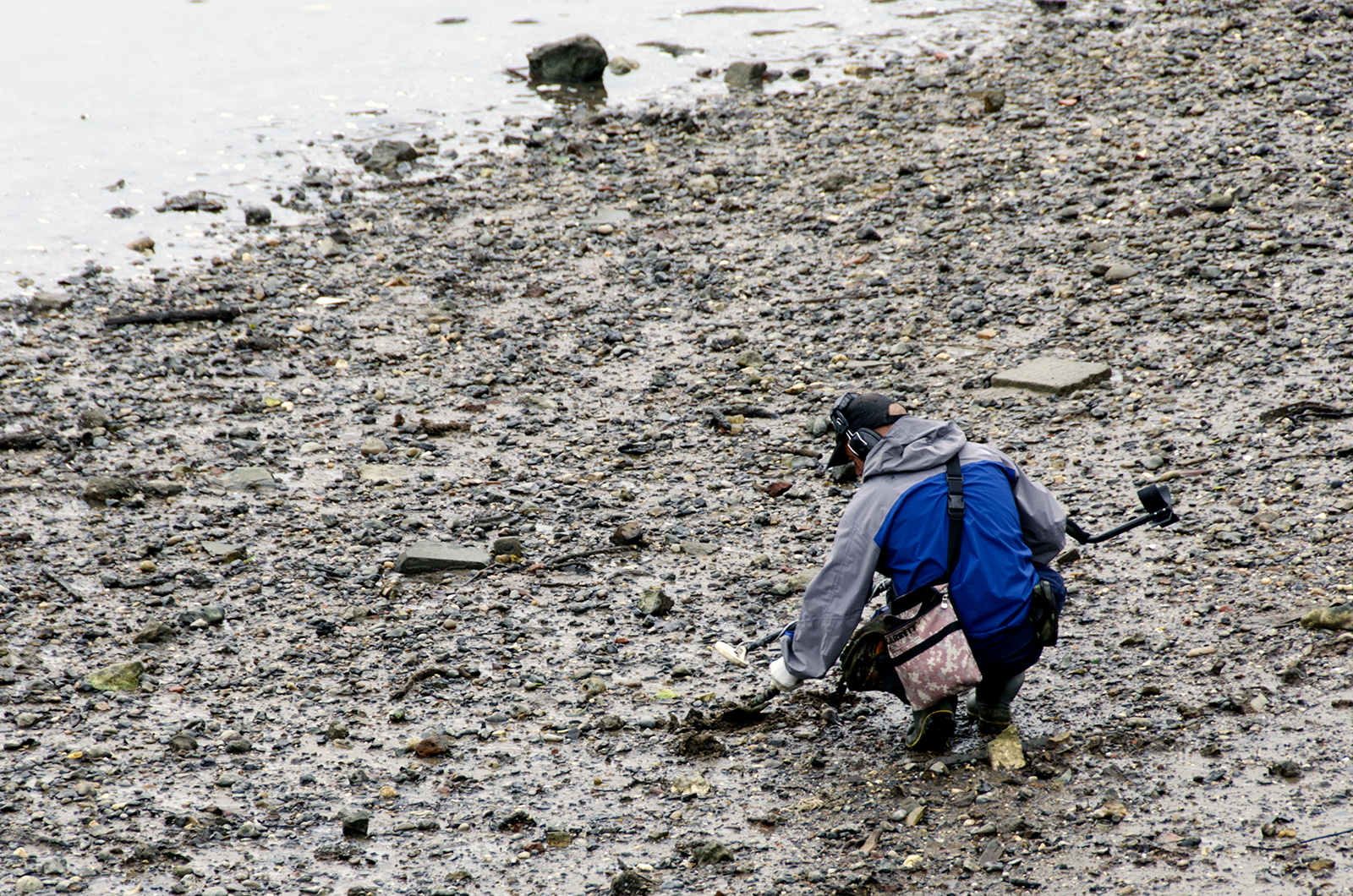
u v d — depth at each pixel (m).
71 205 46.66
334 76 61.47
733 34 66.25
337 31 69.06
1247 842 15.92
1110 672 20.22
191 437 30.97
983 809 17.17
